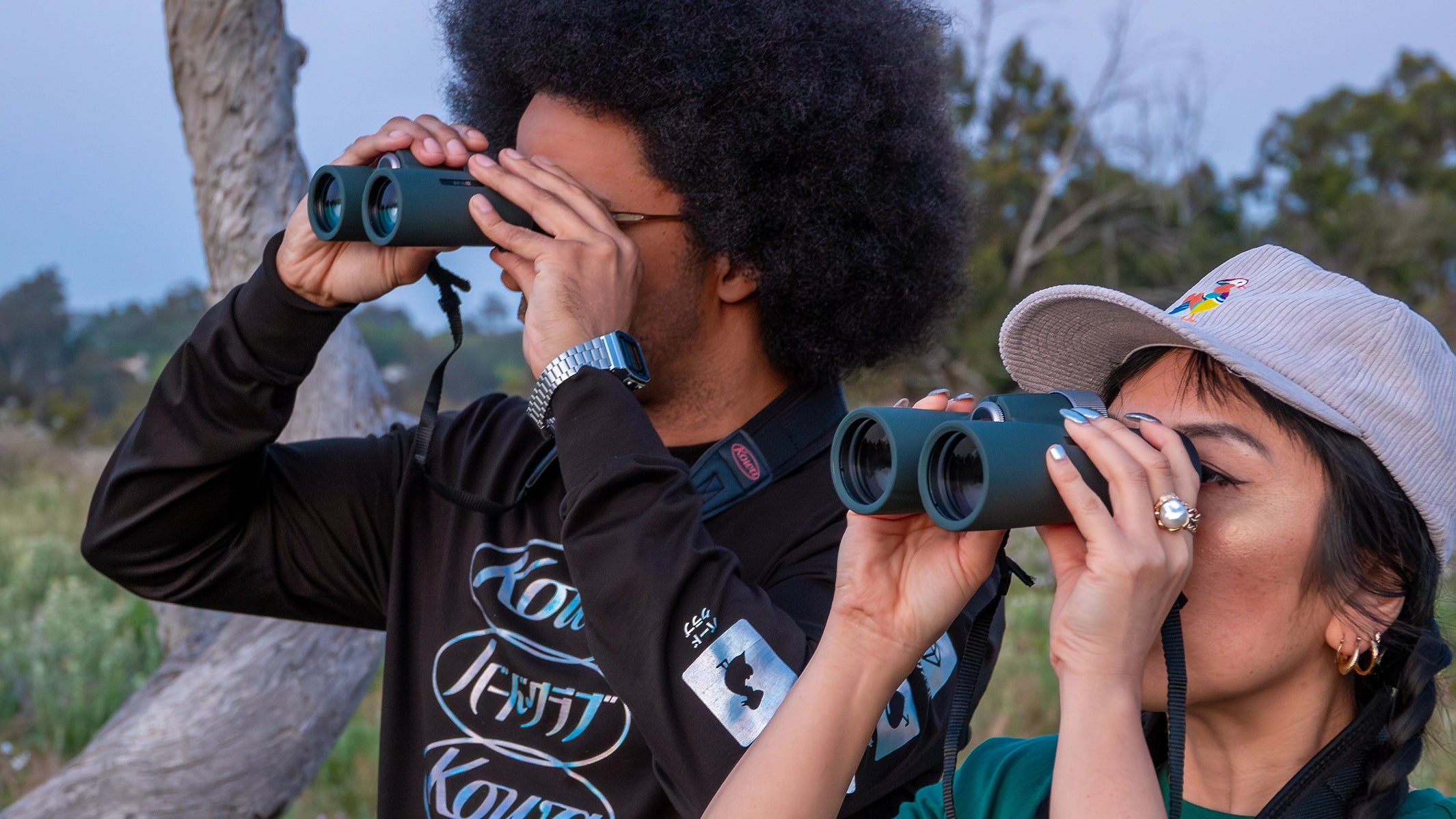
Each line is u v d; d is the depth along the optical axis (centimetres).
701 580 143
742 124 173
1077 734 102
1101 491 106
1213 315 130
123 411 2462
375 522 187
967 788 143
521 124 183
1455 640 139
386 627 194
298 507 187
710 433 180
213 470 178
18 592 729
